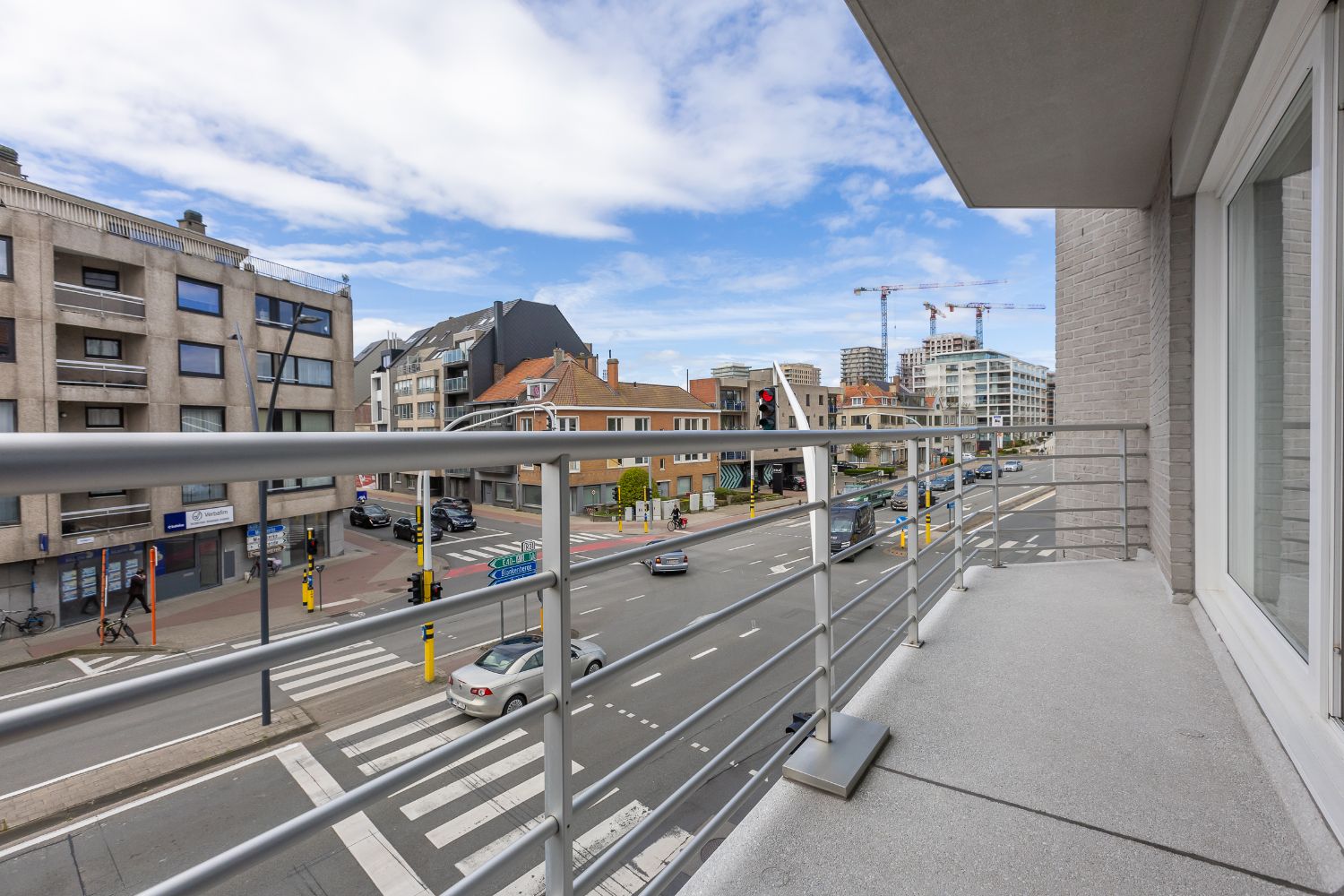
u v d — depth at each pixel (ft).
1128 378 17.52
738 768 22.06
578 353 149.79
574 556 59.21
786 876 4.50
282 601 55.62
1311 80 6.00
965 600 11.56
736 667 33.06
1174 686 7.62
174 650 43.29
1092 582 12.60
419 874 15.14
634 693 29.81
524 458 2.74
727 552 66.08
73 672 39.78
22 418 47.73
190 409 60.13
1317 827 4.79
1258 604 8.04
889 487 6.89
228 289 62.95
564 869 3.09
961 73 9.57
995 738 6.46
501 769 19.56
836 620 6.04
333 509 74.49
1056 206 15.26
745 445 4.22
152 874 14.29
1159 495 13.07
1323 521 5.39
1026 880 4.43
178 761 19.67
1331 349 5.31
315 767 19.69
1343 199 5.23
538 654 24.35
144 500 55.16
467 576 64.59
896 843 4.85
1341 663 5.24
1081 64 9.30
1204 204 10.42
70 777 18.16
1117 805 5.30
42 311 48.73
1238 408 9.19
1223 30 6.56
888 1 8.04
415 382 149.69
